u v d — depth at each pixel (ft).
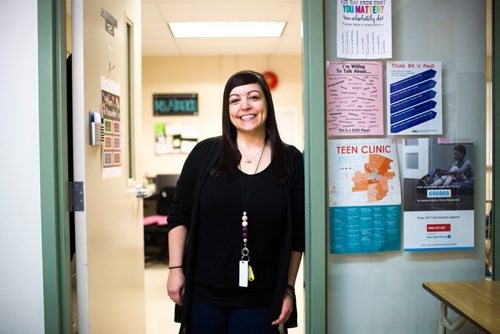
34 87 4.22
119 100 5.83
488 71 4.58
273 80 16.30
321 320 4.31
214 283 3.96
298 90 16.47
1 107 4.24
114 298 5.46
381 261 4.56
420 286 4.60
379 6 4.44
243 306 3.98
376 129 4.47
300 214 4.27
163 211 14.06
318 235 4.27
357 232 4.47
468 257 4.65
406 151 4.52
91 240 4.68
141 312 6.79
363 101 4.44
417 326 4.60
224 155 4.09
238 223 3.99
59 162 4.25
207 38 13.97
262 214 3.95
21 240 4.28
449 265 4.63
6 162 4.24
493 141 4.55
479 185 4.64
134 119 6.64
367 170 4.46
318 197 4.26
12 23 4.20
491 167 4.60
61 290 4.30
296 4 10.96
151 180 16.15
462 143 4.58
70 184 4.47
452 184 4.58
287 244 4.00
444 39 4.55
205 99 16.33
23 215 4.26
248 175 4.06
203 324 3.97
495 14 4.50
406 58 4.51
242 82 4.10
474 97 4.59
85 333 4.57
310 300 4.32
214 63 16.28
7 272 4.29
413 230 4.55
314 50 4.24
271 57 16.38
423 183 4.55
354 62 4.42
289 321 4.25
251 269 3.97
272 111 4.22
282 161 4.12
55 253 4.20
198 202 4.10
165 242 14.10
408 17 4.50
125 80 6.16
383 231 4.50
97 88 4.93
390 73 4.48
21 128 4.23
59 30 4.22
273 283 4.05
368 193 4.46
